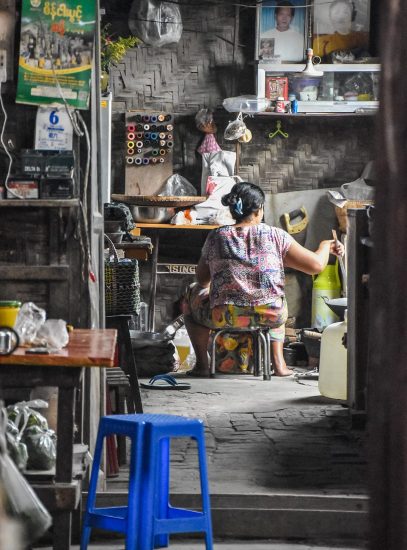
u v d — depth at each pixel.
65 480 4.34
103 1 11.49
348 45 11.43
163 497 4.99
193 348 10.47
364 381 7.45
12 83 5.18
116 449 6.15
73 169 5.11
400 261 2.06
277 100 11.34
